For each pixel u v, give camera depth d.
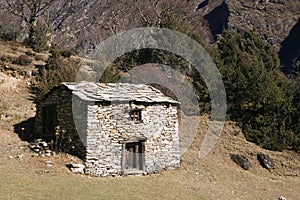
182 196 16.12
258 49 40.56
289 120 28.47
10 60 33.94
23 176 15.18
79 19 59.41
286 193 20.62
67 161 17.55
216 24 96.06
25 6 50.50
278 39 90.12
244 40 40.59
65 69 30.06
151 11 39.09
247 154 24.83
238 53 34.75
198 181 19.20
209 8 101.25
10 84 29.86
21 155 17.55
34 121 22.62
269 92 28.92
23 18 46.03
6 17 53.56
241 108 29.77
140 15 39.50
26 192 13.40
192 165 21.42
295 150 27.03
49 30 49.06
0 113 23.97
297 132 28.39
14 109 25.75
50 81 28.45
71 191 14.24
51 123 20.73
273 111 28.73
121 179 17.28
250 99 29.58
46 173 16.03
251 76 29.84
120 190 15.45
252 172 23.23
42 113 21.23
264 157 24.59
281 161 25.00
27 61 34.16
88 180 16.20
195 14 55.44
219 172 21.38
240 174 22.02
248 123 28.42
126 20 40.81
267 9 99.50
